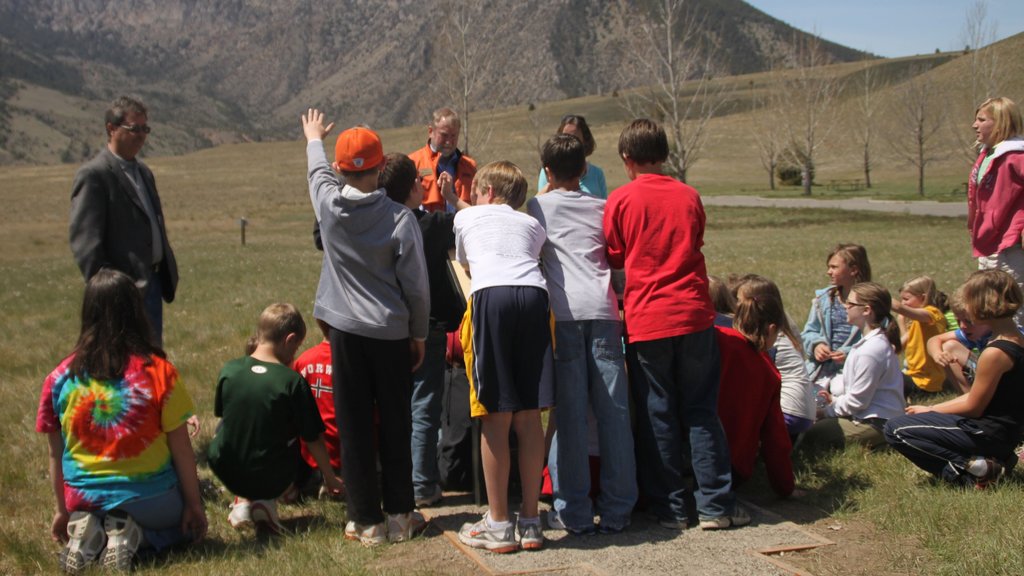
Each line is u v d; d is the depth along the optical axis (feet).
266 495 17.42
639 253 16.76
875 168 270.67
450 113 21.79
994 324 17.80
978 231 21.99
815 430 21.57
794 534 16.15
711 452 16.67
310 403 17.78
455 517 17.72
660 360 16.71
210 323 43.93
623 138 17.39
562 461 16.55
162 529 16.33
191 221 169.58
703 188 246.47
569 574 14.47
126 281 16.28
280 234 136.56
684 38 146.82
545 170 17.70
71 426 15.79
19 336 43.11
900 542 15.51
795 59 272.51
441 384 18.70
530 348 15.56
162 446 16.22
